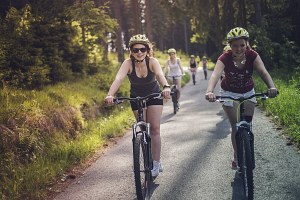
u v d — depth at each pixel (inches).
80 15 477.4
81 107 385.1
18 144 252.2
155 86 208.1
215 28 1130.7
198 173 220.5
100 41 852.6
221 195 186.2
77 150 280.4
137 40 195.5
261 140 277.1
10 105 283.7
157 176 221.3
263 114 376.5
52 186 224.2
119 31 962.1
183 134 327.3
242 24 1005.8
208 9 1136.2
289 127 294.4
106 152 294.4
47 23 439.5
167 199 187.8
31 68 374.6
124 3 1796.3
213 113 421.4
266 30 898.7
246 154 168.6
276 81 534.9
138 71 201.0
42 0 456.1
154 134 211.8
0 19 406.9
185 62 2116.1
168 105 526.0
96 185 219.1
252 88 193.9
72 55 502.0
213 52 1712.6
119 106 483.8
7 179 217.5
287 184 191.2
